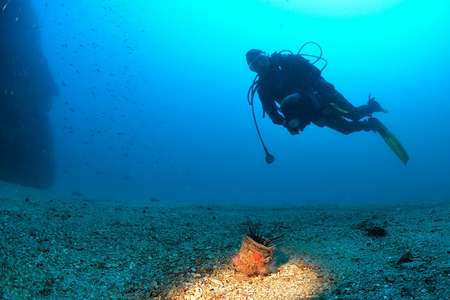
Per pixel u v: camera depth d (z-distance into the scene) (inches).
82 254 158.4
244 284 124.6
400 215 207.3
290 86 233.9
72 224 209.5
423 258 120.6
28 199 310.0
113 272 142.0
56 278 134.4
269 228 206.8
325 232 176.6
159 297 122.0
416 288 99.5
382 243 145.3
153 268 145.9
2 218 202.1
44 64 679.7
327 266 128.6
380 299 97.3
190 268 142.9
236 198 904.3
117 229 203.5
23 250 155.6
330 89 227.5
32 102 645.3
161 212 274.8
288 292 113.7
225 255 154.5
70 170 1414.9
